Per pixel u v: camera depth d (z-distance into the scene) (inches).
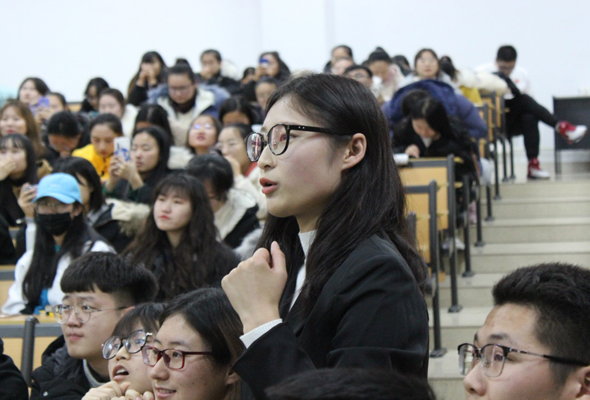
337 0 474.6
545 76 454.9
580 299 68.9
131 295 122.1
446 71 344.5
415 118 253.3
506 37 460.4
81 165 188.7
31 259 167.0
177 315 92.1
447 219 227.5
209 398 90.8
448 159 229.8
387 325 69.2
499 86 363.3
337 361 68.1
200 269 156.1
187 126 290.2
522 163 431.8
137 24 473.1
